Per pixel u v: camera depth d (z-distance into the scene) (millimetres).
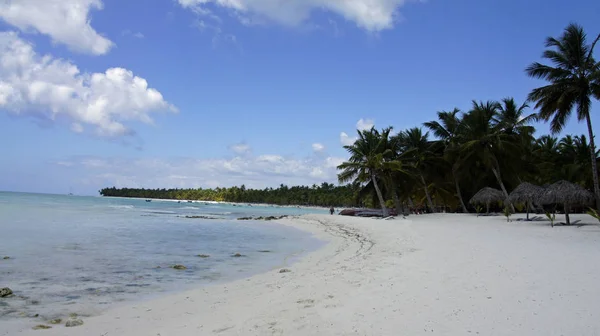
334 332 6000
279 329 6285
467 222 27938
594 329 5629
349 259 14133
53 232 22500
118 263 13695
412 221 30141
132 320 7316
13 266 12195
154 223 35375
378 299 7734
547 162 47406
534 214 37250
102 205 80000
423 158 46062
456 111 45500
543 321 6012
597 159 43031
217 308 8055
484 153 38969
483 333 5625
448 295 7715
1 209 43219
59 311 7906
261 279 11273
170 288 10227
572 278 8781
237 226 35469
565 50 28672
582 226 22781
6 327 6773
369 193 49000
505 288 8031
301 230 32031
